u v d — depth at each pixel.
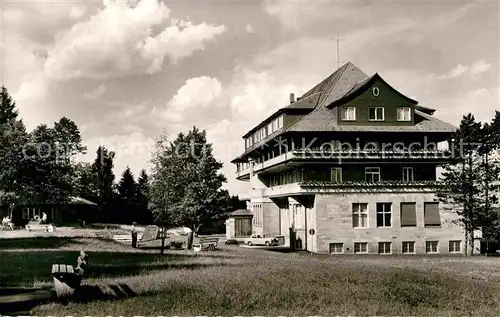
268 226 59.59
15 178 57.09
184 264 24.72
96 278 18.80
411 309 15.12
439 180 48.97
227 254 34.72
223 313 13.62
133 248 37.28
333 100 54.38
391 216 48.28
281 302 15.33
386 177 50.31
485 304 16.64
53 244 35.56
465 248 48.16
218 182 67.44
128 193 96.38
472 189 46.97
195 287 17.00
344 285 18.55
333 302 15.50
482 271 28.58
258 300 15.40
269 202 59.84
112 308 13.49
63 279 14.62
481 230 48.91
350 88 56.19
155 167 72.25
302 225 51.53
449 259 40.16
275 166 53.28
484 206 47.94
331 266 26.16
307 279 19.62
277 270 22.28
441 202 48.97
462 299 17.19
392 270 25.25
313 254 46.12
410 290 18.28
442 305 16.12
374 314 14.12
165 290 16.44
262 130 65.19
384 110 51.47
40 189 58.69
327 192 47.47
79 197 83.31
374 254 47.25
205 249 40.59
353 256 44.53
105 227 67.25
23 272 20.19
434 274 24.59
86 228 66.38
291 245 53.38
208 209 66.25
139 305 13.99
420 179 50.81
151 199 73.31
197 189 66.56
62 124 96.69
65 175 65.19
